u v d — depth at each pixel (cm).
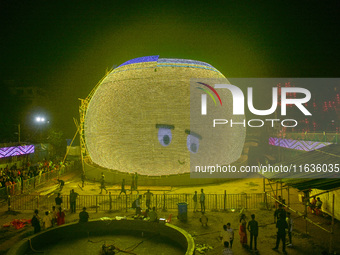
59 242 1140
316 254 970
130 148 2345
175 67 2520
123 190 1834
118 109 2439
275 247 1020
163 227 1180
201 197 1459
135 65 2622
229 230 984
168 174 2311
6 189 1822
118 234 1217
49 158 3809
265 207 1530
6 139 4041
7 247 1073
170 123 2317
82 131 2967
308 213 1440
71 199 1502
